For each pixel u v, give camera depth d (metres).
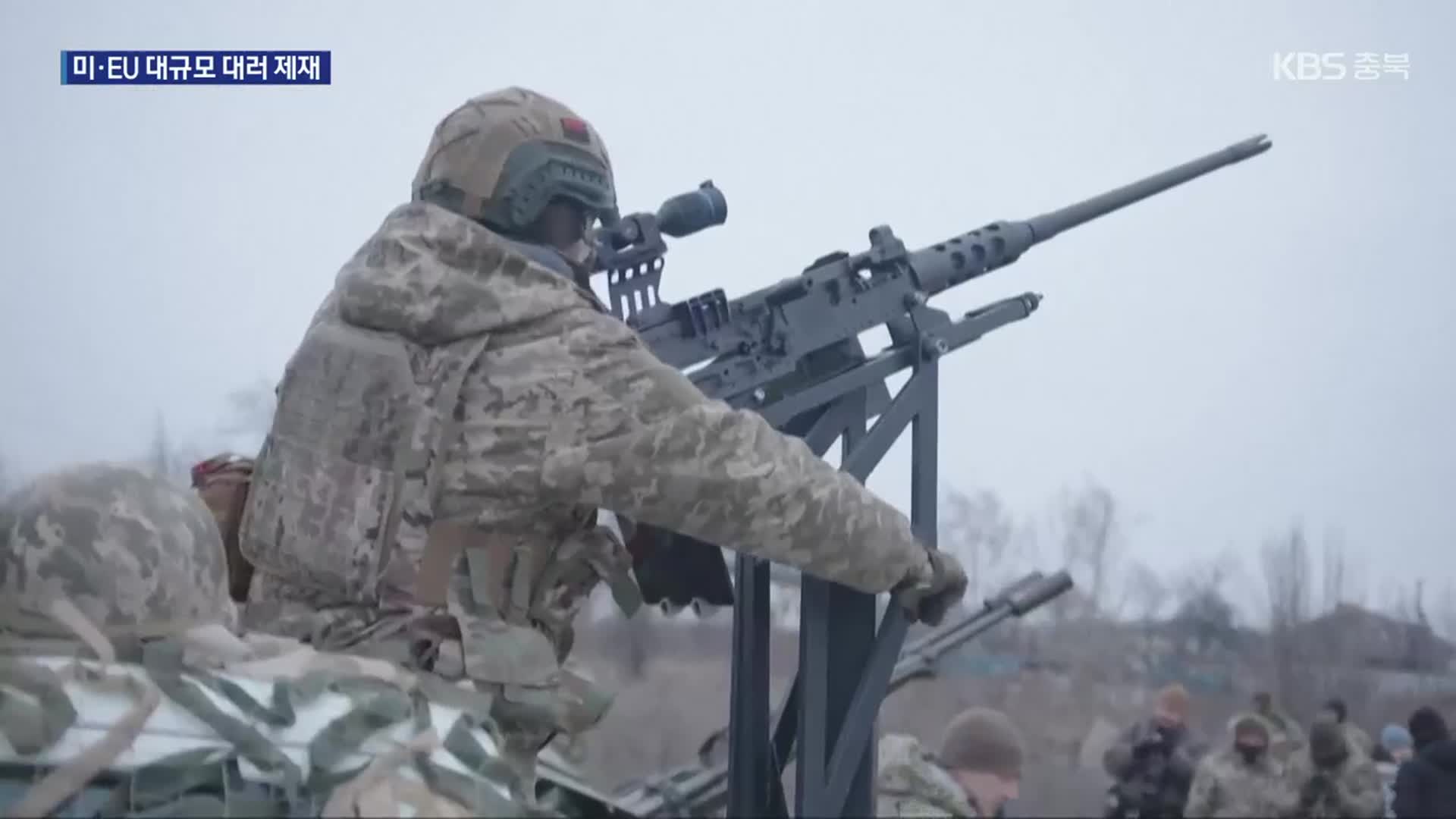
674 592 2.90
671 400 2.40
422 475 2.38
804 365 3.00
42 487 2.08
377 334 2.45
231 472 2.74
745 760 2.88
